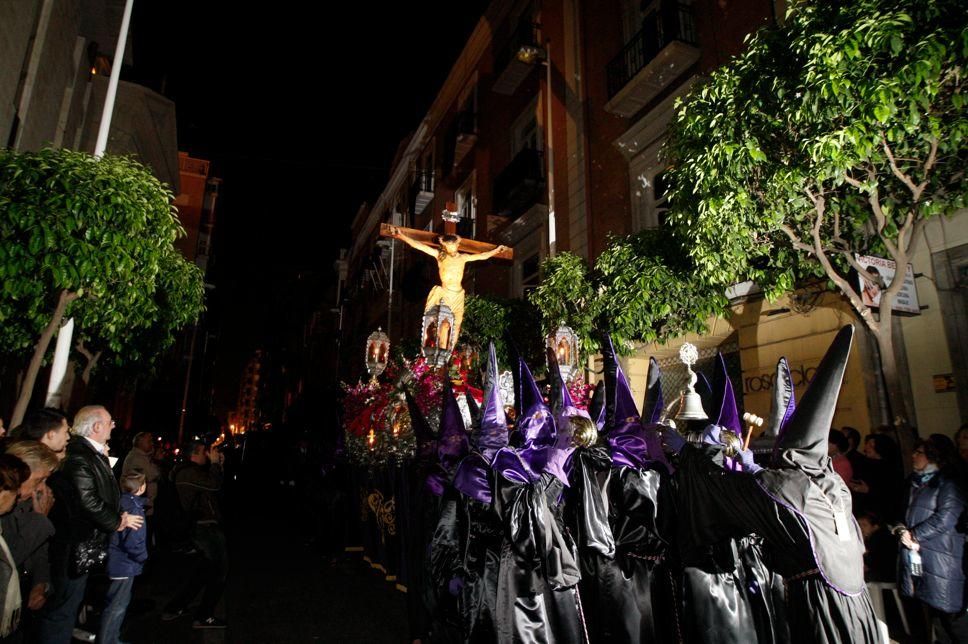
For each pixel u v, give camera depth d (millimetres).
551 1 16250
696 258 5879
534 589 3508
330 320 45375
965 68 4363
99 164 5324
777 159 5312
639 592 3820
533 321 11156
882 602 4953
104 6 11703
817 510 3047
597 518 3715
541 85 16094
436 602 3623
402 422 6770
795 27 4914
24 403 5195
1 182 4738
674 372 11148
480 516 3604
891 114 4242
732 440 3641
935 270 6672
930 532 4289
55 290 5402
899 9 4320
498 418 3863
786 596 3354
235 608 6715
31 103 9023
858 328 7281
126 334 7031
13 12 7695
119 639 5371
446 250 9094
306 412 19109
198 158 26734
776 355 8508
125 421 20984
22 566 3234
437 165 24938
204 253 30672
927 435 6555
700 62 10688
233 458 24547
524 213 15797
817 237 5539
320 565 9289
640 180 11953
